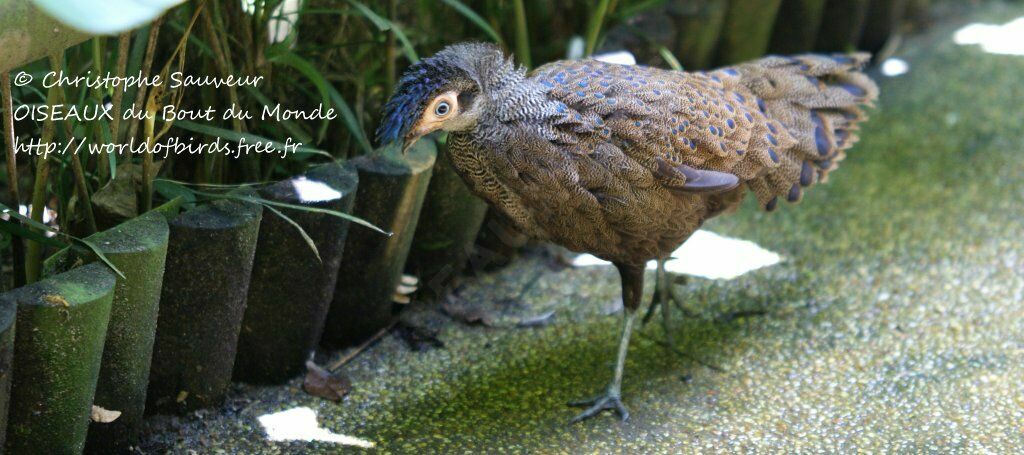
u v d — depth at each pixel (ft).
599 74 11.71
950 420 12.69
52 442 10.06
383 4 15.08
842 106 13.43
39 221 10.77
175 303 11.31
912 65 22.62
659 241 12.11
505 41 16.94
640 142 11.32
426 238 14.55
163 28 12.82
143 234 10.33
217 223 10.99
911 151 19.40
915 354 14.03
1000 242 16.72
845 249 16.60
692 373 13.66
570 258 16.33
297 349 12.85
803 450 12.14
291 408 12.61
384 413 12.66
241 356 12.78
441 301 15.02
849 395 13.20
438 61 10.62
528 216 11.75
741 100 12.51
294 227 11.92
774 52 21.90
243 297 11.76
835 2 21.86
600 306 15.17
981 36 23.89
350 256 13.19
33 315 9.27
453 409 12.79
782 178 12.73
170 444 11.76
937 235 16.94
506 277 15.80
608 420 12.65
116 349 10.52
